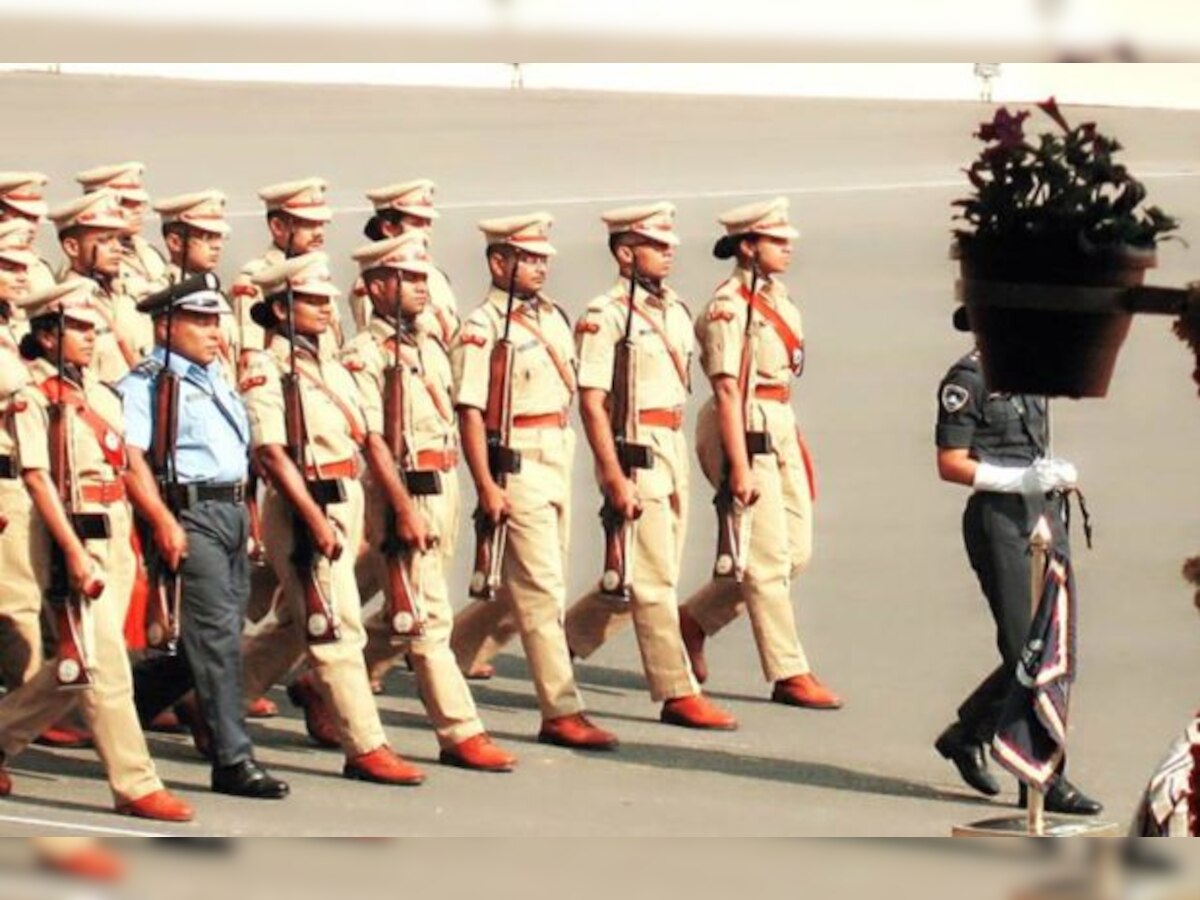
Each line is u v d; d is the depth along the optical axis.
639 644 31.86
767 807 28.05
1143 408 49.59
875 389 51.34
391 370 29.83
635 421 31.39
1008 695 25.55
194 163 81.12
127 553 27.39
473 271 62.28
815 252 65.94
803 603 37.41
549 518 30.61
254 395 28.42
